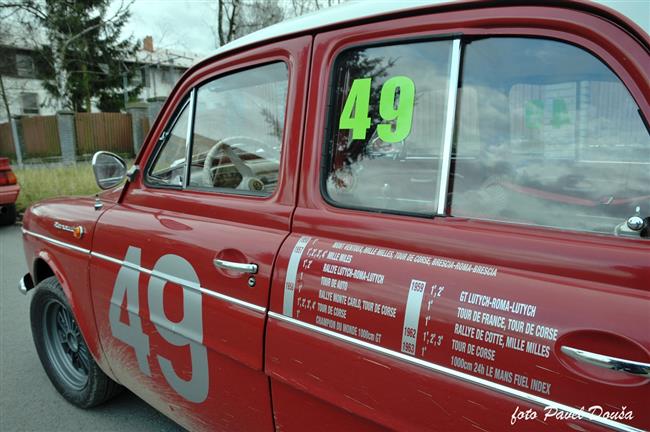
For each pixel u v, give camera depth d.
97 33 28.69
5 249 7.00
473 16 1.32
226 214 1.83
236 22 18.67
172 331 1.91
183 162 2.14
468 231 1.28
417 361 1.22
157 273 1.97
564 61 1.20
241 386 1.68
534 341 1.06
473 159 1.34
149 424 2.82
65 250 2.56
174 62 36.00
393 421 1.26
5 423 2.83
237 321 1.64
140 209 2.24
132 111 19.83
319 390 1.42
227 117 1.98
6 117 26.83
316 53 1.65
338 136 1.59
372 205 1.50
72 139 19.22
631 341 0.96
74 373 3.02
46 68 28.00
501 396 1.09
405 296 1.27
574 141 1.21
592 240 1.12
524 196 1.27
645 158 1.11
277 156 1.78
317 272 1.46
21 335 4.07
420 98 1.43
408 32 1.43
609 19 1.14
